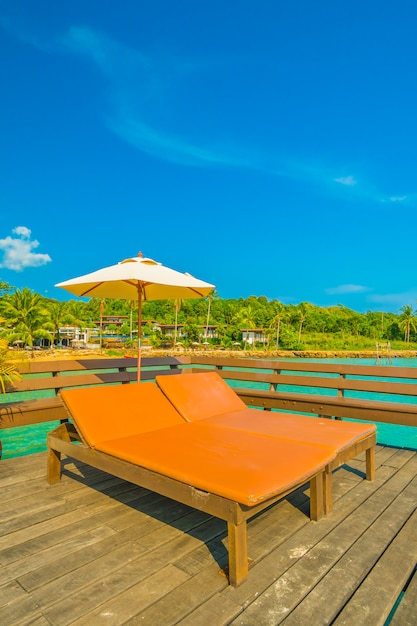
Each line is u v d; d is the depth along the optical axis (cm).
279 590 151
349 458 237
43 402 364
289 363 459
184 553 179
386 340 7012
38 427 751
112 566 168
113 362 472
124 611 139
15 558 174
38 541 190
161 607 141
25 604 143
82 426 232
